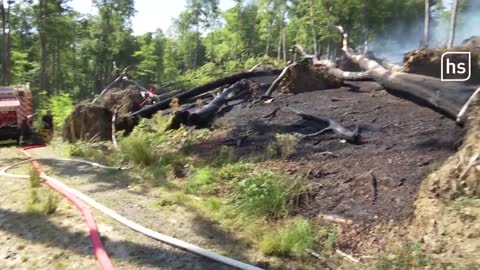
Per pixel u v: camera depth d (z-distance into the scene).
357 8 39.97
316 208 4.86
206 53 64.56
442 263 3.55
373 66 10.45
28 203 5.38
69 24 40.12
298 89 10.69
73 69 50.31
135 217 4.88
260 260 3.93
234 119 9.13
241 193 5.29
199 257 3.98
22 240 4.39
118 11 54.44
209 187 5.79
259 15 49.31
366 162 5.75
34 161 8.33
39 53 44.47
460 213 3.87
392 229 4.22
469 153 4.31
